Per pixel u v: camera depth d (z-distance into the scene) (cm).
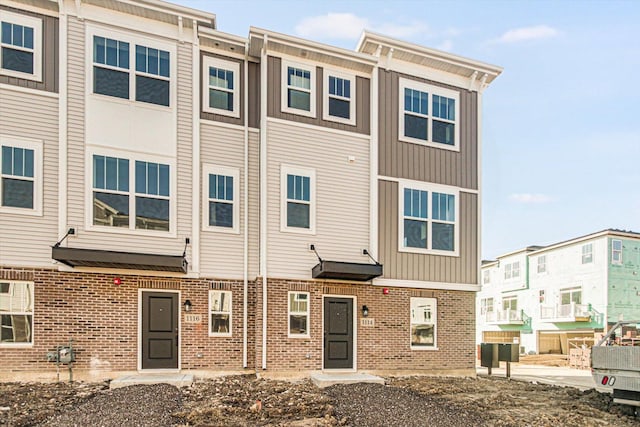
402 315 1216
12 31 991
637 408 823
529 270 3127
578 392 1071
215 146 1142
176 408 763
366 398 869
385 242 1220
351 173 1220
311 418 733
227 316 1098
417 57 1301
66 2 1027
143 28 1086
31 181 971
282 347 1095
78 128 1012
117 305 1006
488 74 1375
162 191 1067
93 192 1009
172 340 1043
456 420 758
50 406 748
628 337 1002
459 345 1271
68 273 977
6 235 942
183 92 1112
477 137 1376
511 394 1020
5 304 935
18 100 978
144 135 1064
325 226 1177
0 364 916
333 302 1167
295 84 1200
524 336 3119
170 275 1053
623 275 2553
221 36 1144
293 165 1169
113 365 987
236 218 1136
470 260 1316
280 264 1124
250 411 757
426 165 1298
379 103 1262
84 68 1030
